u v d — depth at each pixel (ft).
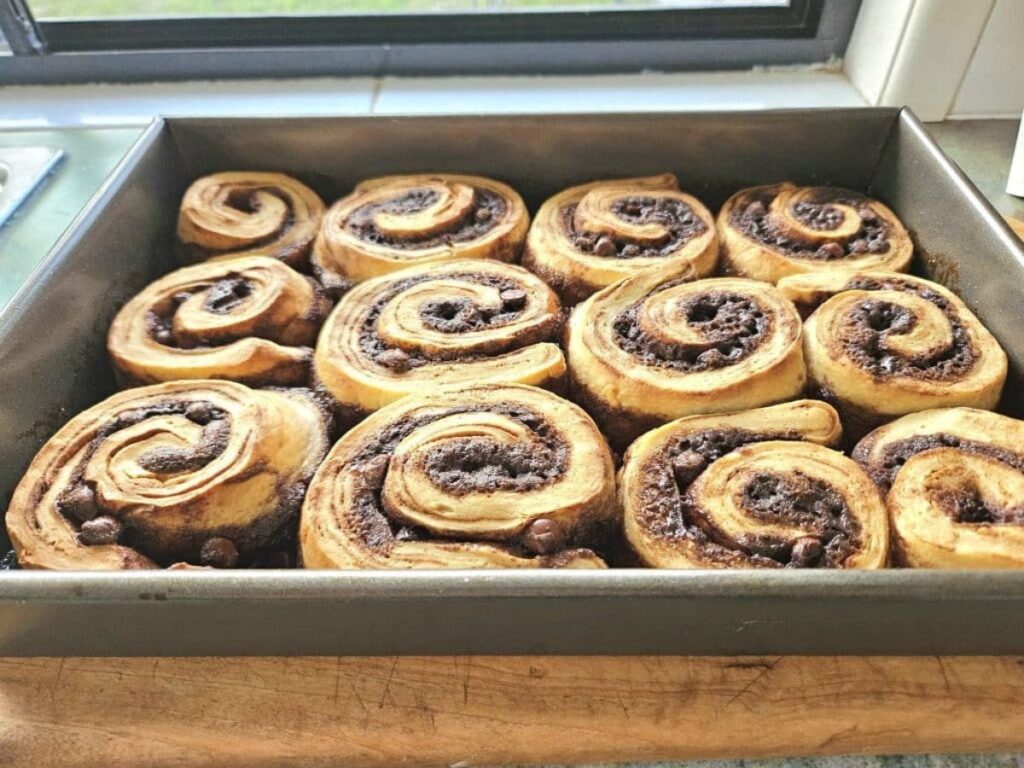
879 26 1.26
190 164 1.10
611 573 0.57
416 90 1.37
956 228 0.93
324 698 0.63
